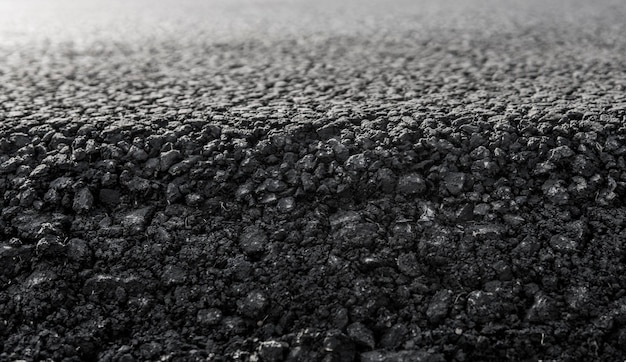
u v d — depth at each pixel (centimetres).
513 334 181
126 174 234
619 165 227
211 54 477
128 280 202
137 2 1078
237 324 191
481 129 252
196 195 227
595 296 189
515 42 510
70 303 197
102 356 185
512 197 223
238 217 222
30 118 275
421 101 301
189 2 1057
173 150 243
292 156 242
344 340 182
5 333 190
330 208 224
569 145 237
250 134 253
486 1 931
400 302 193
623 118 254
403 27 634
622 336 179
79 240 213
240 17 780
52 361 181
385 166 234
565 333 181
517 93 316
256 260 208
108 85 357
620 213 212
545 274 197
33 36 610
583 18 673
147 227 218
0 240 213
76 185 229
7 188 230
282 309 194
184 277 203
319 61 436
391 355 178
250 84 355
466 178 230
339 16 765
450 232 212
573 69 384
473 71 388
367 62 429
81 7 989
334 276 200
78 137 252
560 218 213
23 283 202
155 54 480
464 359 177
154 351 184
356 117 270
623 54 434
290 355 180
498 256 203
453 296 194
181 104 301
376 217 219
